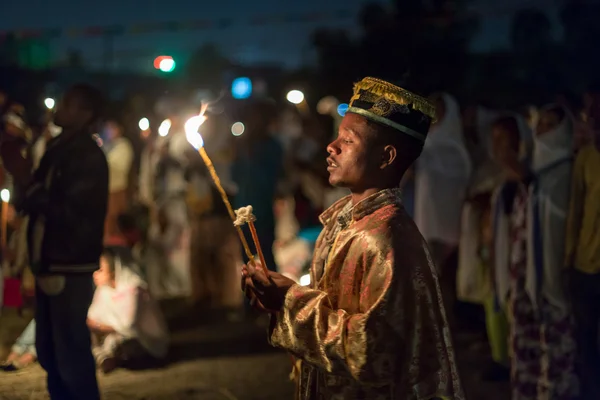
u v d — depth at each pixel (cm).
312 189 815
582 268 423
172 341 636
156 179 802
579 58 1410
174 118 804
